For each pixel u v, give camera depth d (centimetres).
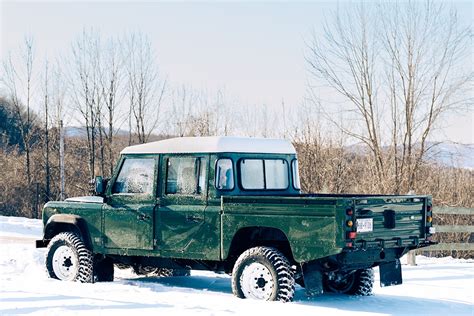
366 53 2773
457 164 2639
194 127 3303
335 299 1012
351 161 2850
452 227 1595
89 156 3922
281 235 966
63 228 1195
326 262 946
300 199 912
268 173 1073
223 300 940
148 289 1046
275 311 861
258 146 1065
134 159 1099
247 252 959
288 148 1110
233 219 977
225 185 1017
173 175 1054
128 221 1086
